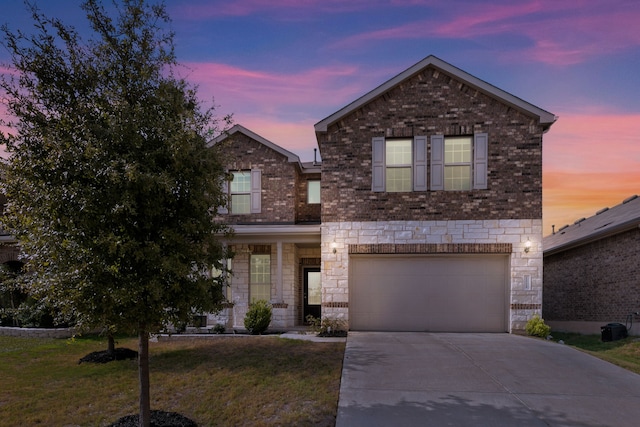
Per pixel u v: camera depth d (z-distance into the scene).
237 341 11.07
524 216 12.48
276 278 14.91
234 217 15.22
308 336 12.15
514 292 12.38
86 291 4.77
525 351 9.73
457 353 9.52
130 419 5.96
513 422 5.76
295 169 15.55
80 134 4.86
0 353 10.35
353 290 13.16
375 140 13.12
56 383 7.87
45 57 5.04
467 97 12.87
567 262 17.62
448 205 12.74
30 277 5.15
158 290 4.72
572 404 6.43
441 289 12.95
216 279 6.02
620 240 13.95
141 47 5.41
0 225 5.36
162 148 5.04
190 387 7.41
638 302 12.99
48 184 4.70
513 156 12.62
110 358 9.45
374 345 10.43
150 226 5.04
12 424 6.03
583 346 12.41
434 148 12.89
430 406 6.32
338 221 13.08
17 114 4.90
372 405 6.36
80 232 4.69
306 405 6.43
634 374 8.02
